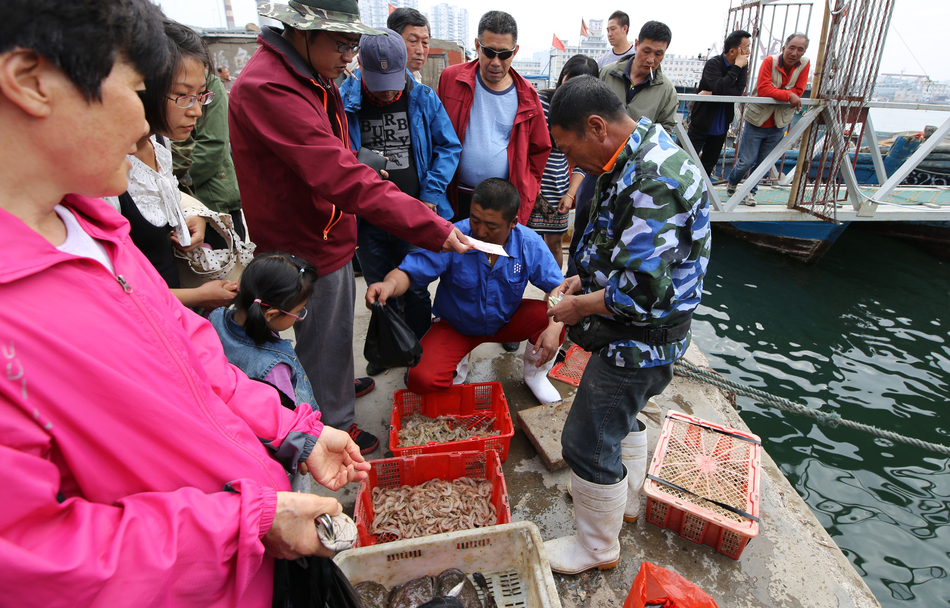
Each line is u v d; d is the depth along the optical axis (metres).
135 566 0.67
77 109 0.61
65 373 0.64
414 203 1.86
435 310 2.78
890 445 4.16
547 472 2.52
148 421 0.73
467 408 2.77
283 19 1.66
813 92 5.59
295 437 1.13
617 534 1.97
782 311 6.45
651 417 2.96
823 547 2.24
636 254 1.50
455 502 2.15
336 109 2.08
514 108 3.33
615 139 1.59
